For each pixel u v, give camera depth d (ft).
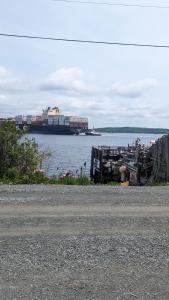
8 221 25.12
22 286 15.98
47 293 15.42
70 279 16.74
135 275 17.21
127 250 20.13
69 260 18.71
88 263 18.42
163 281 16.67
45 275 17.06
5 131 52.54
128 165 93.50
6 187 39.04
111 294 15.43
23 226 24.03
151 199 33.35
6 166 51.88
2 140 51.98
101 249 20.20
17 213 27.35
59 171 81.41
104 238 21.97
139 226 24.52
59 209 28.84
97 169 107.55
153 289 15.92
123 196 34.73
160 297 15.24
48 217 26.32
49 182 51.90
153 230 23.68
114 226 24.41
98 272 17.48
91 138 451.12
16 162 52.39
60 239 21.63
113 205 30.55
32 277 16.83
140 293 15.56
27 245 20.56
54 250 19.92
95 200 32.50
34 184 46.19
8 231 22.95
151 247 20.65
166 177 75.66
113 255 19.45
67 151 219.00
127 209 29.19
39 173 52.49
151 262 18.66
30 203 30.76
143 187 41.50
